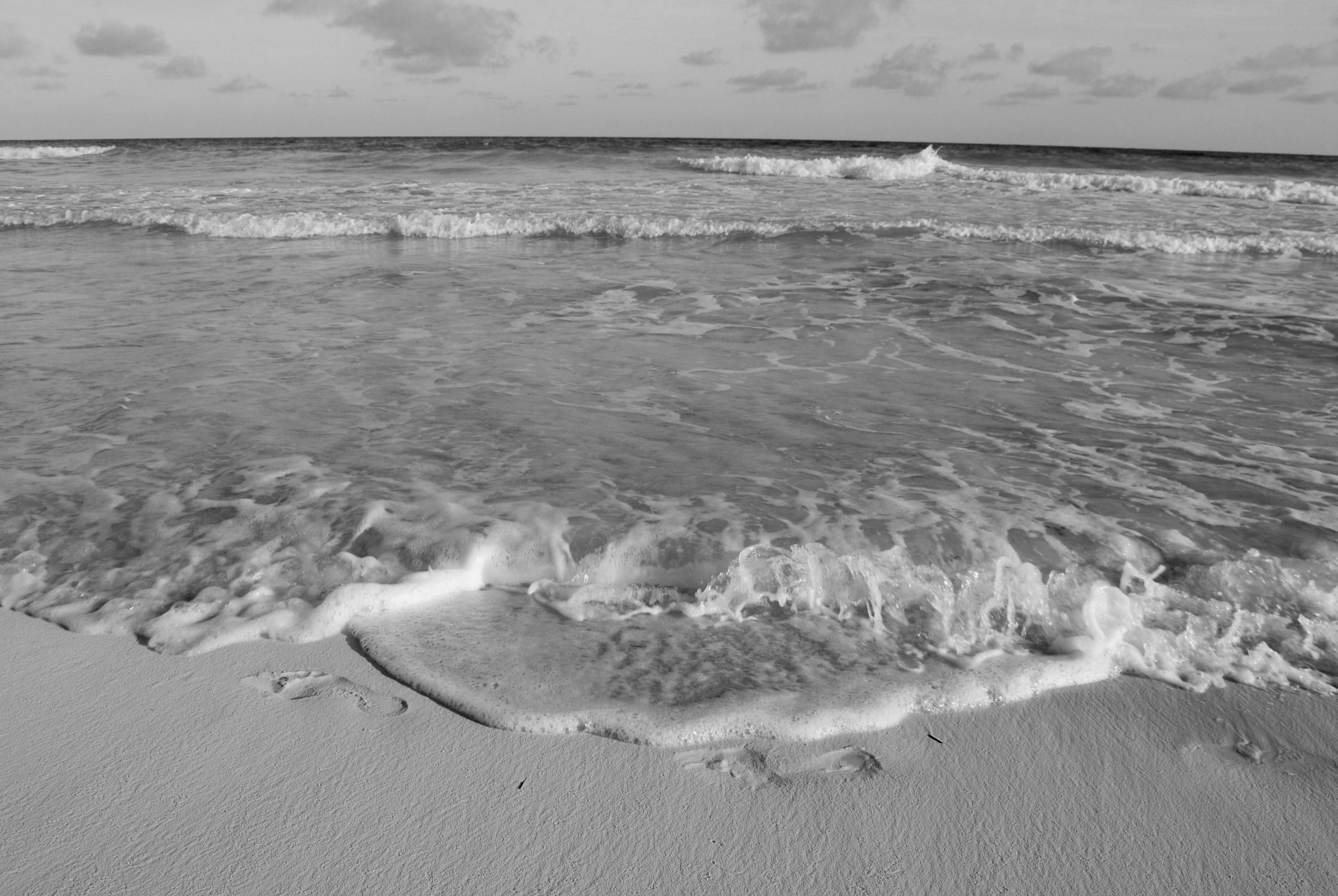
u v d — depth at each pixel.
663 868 1.73
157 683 2.31
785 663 2.43
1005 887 1.70
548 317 6.48
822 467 3.62
